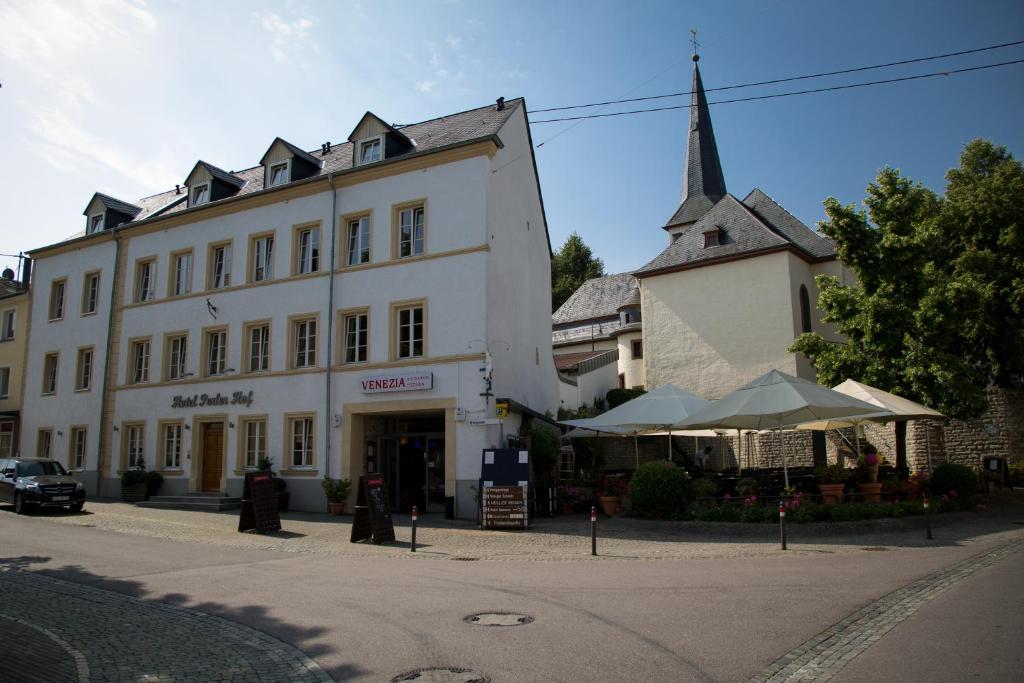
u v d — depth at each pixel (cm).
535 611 804
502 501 1689
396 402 2052
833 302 2238
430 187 2127
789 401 1512
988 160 3656
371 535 1494
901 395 2042
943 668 557
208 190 2580
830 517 1487
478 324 1988
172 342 2559
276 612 832
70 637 738
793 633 682
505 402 1950
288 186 2319
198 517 1956
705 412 1689
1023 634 649
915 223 2134
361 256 2225
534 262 2603
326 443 2128
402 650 660
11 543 1446
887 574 982
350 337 2197
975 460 2508
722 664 591
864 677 545
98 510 2142
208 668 628
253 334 2378
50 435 2866
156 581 1043
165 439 2491
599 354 4131
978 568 1013
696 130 4781
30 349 2986
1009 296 2358
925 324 2006
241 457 2292
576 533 1588
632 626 723
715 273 3112
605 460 3128
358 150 2297
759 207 3441
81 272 2880
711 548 1315
